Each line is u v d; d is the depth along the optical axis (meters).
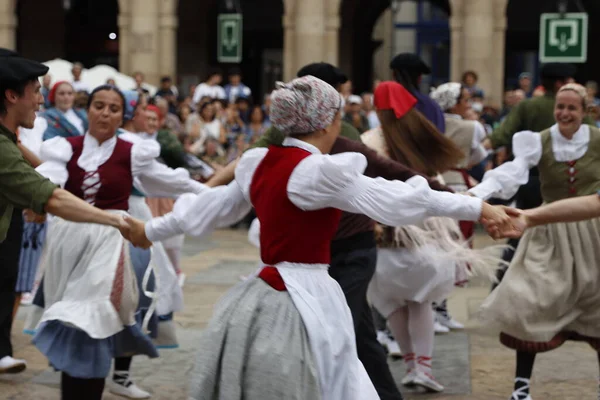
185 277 11.37
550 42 21.95
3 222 4.68
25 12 31.47
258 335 4.02
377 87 6.41
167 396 6.64
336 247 5.50
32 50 31.59
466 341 8.27
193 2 30.16
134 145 5.95
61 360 5.53
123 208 5.92
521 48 31.28
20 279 8.52
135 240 4.59
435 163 6.32
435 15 30.09
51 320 5.59
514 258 6.12
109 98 5.85
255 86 32.25
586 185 6.11
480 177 13.23
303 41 24.88
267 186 4.20
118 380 6.55
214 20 30.86
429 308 6.69
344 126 5.84
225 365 3.99
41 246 8.56
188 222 4.48
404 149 6.29
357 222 5.49
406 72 7.19
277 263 4.16
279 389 3.92
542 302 5.89
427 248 6.27
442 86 8.38
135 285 5.79
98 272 5.66
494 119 17.67
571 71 8.34
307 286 4.13
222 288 10.69
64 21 31.55
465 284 7.64
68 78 18.03
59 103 9.20
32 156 6.49
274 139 4.45
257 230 5.81
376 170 5.49
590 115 7.05
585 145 6.09
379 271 6.48
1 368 7.05
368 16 32.16
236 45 23.39
